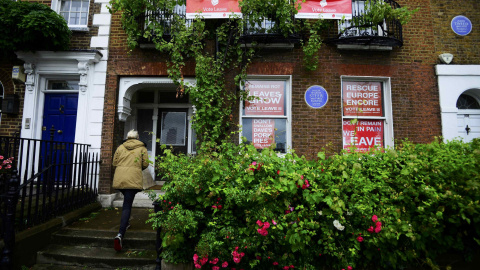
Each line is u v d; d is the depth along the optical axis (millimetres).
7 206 3137
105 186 5367
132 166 3859
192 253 2861
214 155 3164
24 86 5672
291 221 2674
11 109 5480
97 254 3475
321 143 5562
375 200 2773
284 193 2744
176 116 6801
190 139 6660
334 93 5695
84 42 5824
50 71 5680
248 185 2812
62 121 5777
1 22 5008
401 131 5617
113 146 5562
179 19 5355
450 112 5656
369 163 3096
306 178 2771
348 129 5793
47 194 4246
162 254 2910
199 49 5633
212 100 5207
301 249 2646
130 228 4027
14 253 3158
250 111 5824
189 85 5367
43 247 3623
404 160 3057
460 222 2693
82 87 5602
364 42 5594
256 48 5754
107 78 5691
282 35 5457
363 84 5926
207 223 2844
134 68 5707
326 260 2799
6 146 3576
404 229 2506
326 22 5684
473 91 5984
